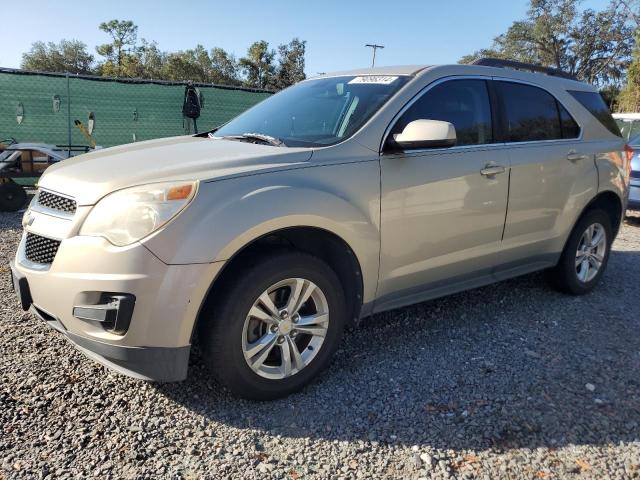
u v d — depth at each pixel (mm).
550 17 47312
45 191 2986
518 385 3160
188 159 2941
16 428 2613
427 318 4164
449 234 3570
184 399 2938
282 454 2520
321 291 2977
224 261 2574
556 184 4242
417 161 3350
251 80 53406
